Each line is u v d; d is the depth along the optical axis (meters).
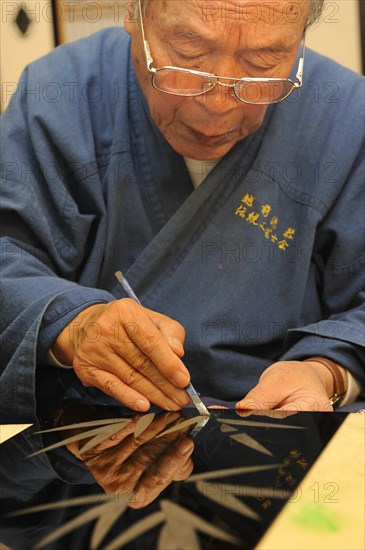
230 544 0.51
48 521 0.56
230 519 0.55
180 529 0.53
